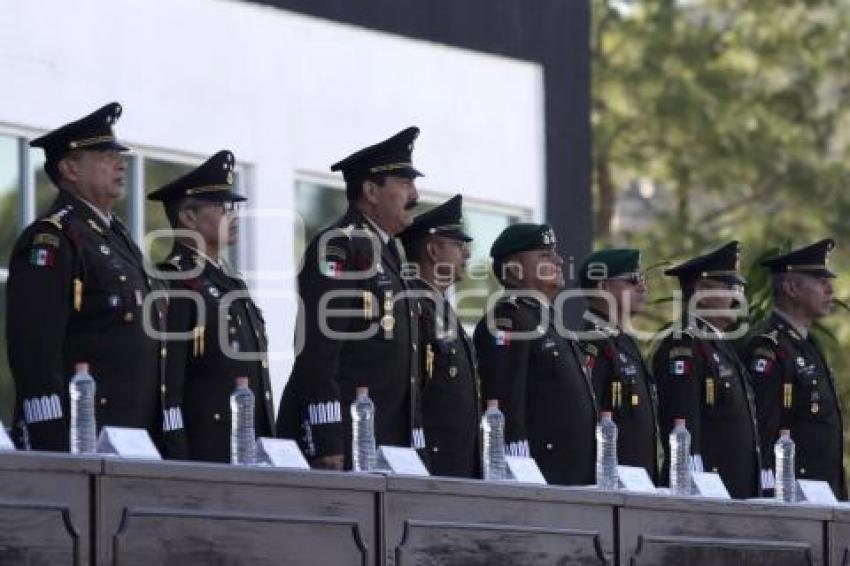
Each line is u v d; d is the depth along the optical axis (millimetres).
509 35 39344
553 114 40312
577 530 21203
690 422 27750
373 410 22266
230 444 22047
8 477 16703
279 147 34562
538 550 20781
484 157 38750
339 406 22328
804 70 66438
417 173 23672
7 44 30219
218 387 22109
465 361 24453
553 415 25781
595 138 65938
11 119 30281
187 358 22094
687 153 65750
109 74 31750
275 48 34500
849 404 58969
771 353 28812
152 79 32406
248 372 22375
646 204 70500
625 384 27297
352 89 36000
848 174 65188
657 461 27734
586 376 26203
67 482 17078
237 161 33844
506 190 39219
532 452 25797
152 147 32406
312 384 22328
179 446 21391
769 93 66500
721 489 24391
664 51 66562
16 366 20203
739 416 28031
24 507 16781
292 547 18656
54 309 20266
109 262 20906
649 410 27578
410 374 23406
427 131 37500
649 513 22031
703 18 68188
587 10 41312
